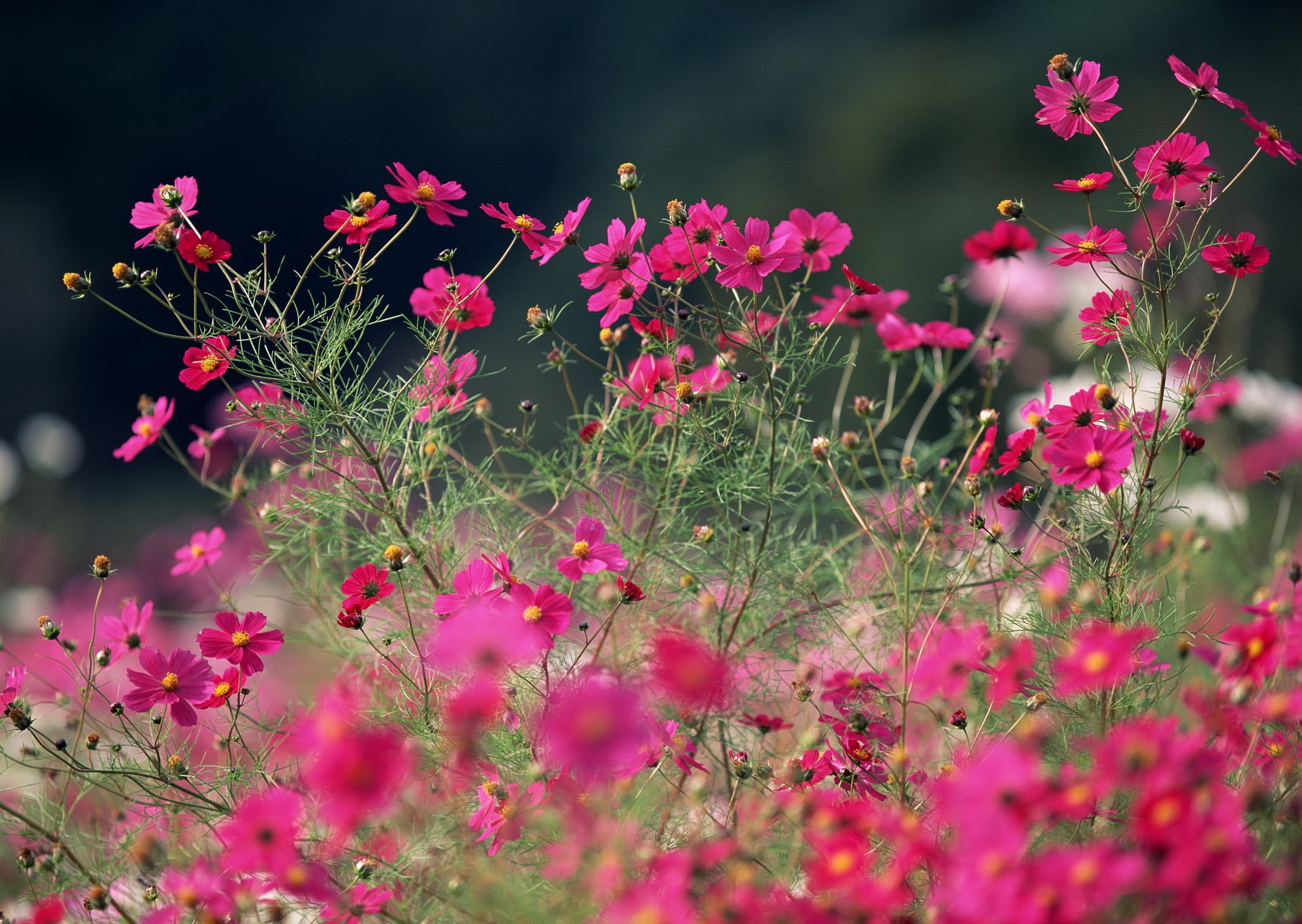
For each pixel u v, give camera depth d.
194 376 5.65
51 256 27.92
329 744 5.44
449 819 5.58
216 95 31.94
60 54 31.12
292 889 5.47
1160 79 21.31
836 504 5.80
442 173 33.06
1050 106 5.66
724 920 5.40
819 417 10.96
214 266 5.74
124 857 5.63
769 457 5.73
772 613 5.76
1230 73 21.14
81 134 30.59
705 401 5.70
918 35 25.80
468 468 5.78
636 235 5.70
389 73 33.09
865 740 5.60
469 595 5.59
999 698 5.52
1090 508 5.70
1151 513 5.66
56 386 25.75
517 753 5.60
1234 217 15.84
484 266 27.70
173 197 5.64
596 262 5.70
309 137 32.44
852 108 22.59
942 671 5.54
